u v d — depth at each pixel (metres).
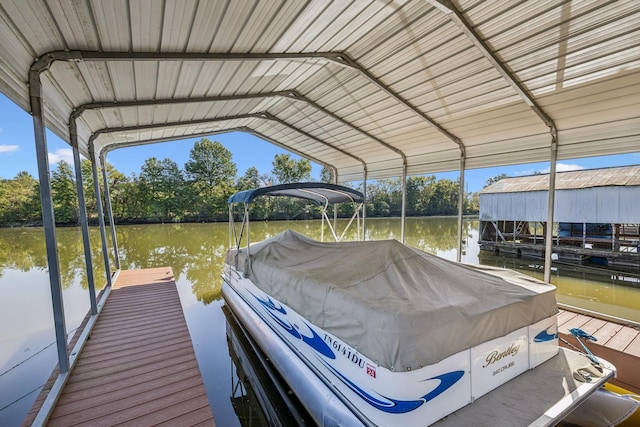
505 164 5.12
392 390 1.75
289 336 2.96
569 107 4.00
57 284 2.64
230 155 27.42
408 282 2.35
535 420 1.82
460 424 1.80
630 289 7.71
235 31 2.81
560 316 4.14
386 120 5.61
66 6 1.96
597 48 2.99
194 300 6.30
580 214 10.63
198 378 2.73
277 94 4.93
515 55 3.28
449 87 4.18
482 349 2.04
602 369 2.36
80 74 3.00
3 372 3.55
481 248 14.02
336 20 2.95
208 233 15.98
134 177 24.06
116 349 3.27
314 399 2.40
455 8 2.76
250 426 2.89
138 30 2.46
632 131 3.71
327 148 7.93
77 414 2.24
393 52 3.64
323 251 3.55
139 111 4.57
